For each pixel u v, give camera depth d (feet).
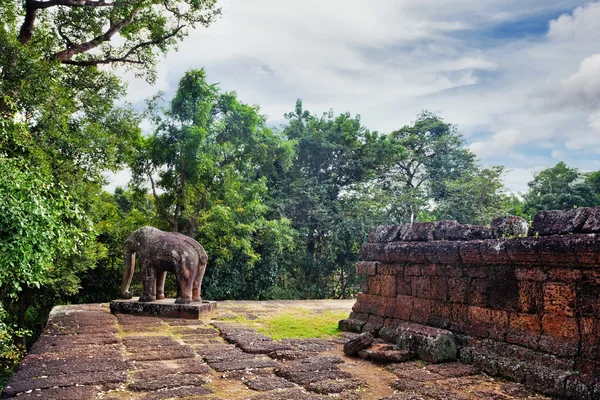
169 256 26.27
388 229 23.59
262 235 50.60
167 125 45.01
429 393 12.39
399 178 68.08
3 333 21.91
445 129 82.89
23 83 27.04
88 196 34.22
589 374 12.48
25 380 12.35
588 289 13.42
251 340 18.71
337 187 62.69
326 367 14.87
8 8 29.22
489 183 58.34
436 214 60.70
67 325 21.25
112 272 48.01
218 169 46.19
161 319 24.08
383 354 16.22
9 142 24.06
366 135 65.67
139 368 14.01
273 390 12.25
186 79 45.21
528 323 15.05
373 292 23.31
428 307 19.43
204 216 44.65
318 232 58.75
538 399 12.40
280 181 58.49
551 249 14.37
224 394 11.85
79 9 40.14
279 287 54.19
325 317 27.50
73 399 10.87
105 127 39.65
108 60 41.50
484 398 12.19
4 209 16.01
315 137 61.67
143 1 39.29
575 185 61.41
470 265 17.90
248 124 50.21
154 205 50.03
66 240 19.11
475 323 17.01
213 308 27.43
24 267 16.87
